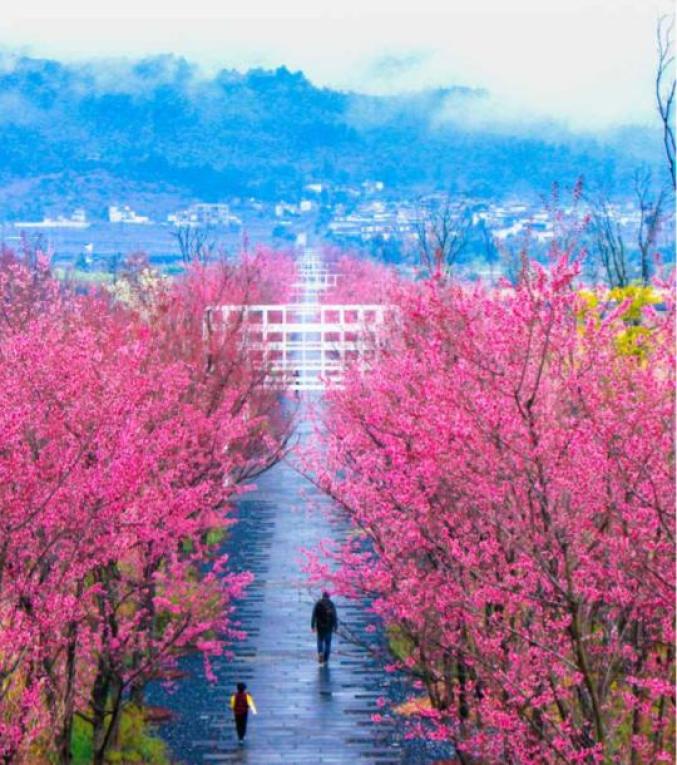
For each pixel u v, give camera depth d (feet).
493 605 92.07
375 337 182.29
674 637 78.69
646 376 80.12
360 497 101.55
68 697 95.86
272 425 234.99
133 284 395.34
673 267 85.66
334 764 130.62
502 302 81.87
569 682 82.69
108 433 92.22
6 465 81.76
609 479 77.41
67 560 90.38
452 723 106.01
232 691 157.07
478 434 80.53
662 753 77.71
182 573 131.95
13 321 155.94
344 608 199.00
